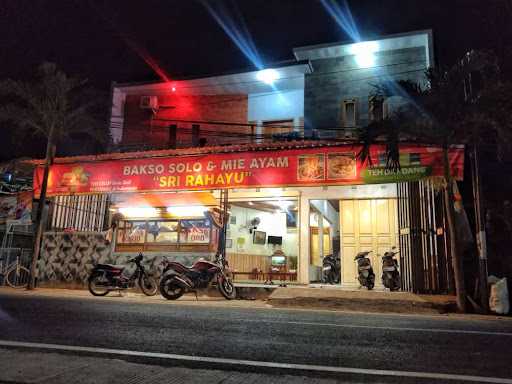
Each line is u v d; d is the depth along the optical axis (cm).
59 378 388
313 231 1625
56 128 1541
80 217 1608
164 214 1531
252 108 1814
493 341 577
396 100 1605
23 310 793
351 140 1313
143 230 1548
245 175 1416
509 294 1136
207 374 410
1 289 1407
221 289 1223
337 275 1581
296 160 1376
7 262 1666
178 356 474
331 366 444
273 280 1582
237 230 1673
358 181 1298
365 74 1673
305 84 1733
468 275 1281
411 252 1259
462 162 1210
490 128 1112
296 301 1081
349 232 1516
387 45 1645
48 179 1627
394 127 1102
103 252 1562
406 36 1600
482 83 1107
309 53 1717
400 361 466
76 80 1559
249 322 703
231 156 1448
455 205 1207
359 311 1012
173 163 1506
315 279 1577
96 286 1288
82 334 578
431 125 1080
